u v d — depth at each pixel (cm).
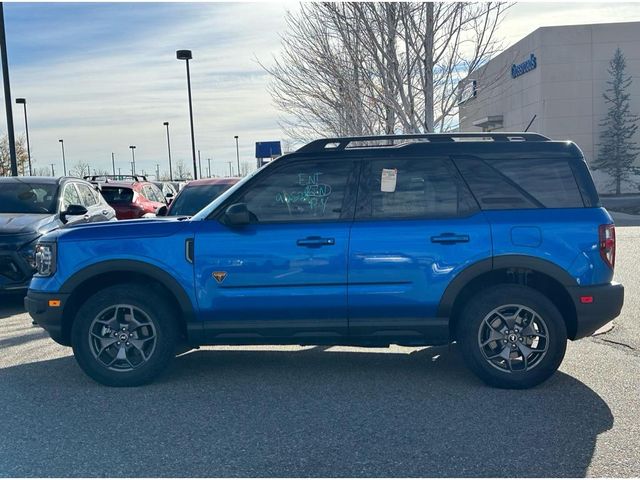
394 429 462
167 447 437
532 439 441
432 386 560
